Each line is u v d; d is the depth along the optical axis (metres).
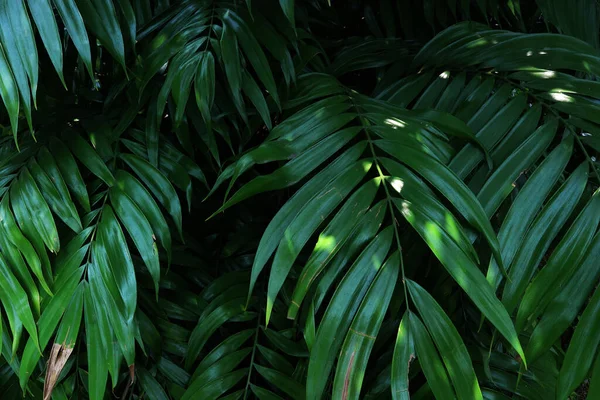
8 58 1.38
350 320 1.29
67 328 1.48
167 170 1.70
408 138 1.42
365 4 2.21
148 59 1.62
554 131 1.44
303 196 1.36
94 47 1.92
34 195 1.50
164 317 1.86
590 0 2.00
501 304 1.25
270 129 1.56
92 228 1.54
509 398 1.61
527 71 1.60
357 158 1.40
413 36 2.18
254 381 1.78
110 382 1.84
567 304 1.31
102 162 1.59
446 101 1.64
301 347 1.77
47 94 1.90
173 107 1.71
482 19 2.21
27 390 1.74
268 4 1.71
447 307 1.78
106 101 1.77
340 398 1.25
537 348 1.31
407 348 1.28
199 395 1.71
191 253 2.00
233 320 1.83
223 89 1.71
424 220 1.30
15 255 1.48
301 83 1.69
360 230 1.32
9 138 1.76
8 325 1.64
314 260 1.29
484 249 1.55
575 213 1.39
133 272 1.50
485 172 1.46
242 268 1.99
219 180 1.45
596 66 1.59
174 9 1.73
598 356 1.25
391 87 1.77
